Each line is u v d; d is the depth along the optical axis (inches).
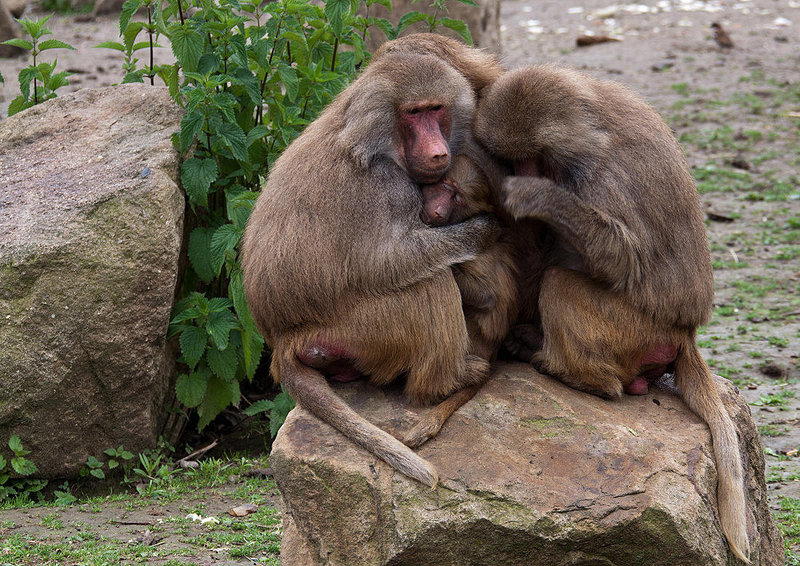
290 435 309.1
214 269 443.8
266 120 506.0
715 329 620.4
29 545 363.6
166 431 474.6
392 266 307.4
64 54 1015.0
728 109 1035.3
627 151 312.2
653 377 341.1
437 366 315.0
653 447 307.1
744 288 677.3
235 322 455.8
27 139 476.7
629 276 311.3
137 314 426.0
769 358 572.7
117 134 467.8
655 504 288.7
